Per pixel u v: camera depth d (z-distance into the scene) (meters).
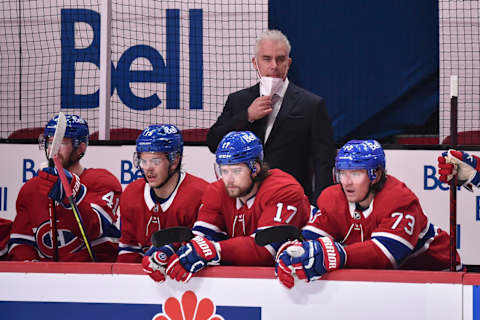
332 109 14.33
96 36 14.59
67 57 14.62
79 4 14.56
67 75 14.62
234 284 6.88
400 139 14.26
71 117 9.87
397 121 14.26
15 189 13.32
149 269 6.88
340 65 14.28
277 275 6.79
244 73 14.54
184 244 7.34
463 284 6.61
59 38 14.65
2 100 14.71
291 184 8.16
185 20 14.49
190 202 8.90
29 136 14.72
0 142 13.29
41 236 9.48
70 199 7.97
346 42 14.23
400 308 6.70
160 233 6.93
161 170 8.53
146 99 14.55
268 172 8.30
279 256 6.93
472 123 14.16
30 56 14.67
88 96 14.57
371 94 14.25
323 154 11.52
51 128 9.62
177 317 6.95
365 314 6.74
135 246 9.20
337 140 14.36
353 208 8.09
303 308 6.80
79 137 9.80
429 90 14.16
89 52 14.59
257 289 6.85
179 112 14.56
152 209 8.98
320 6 14.24
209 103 14.55
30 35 14.74
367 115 14.28
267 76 11.78
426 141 14.18
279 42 11.74
